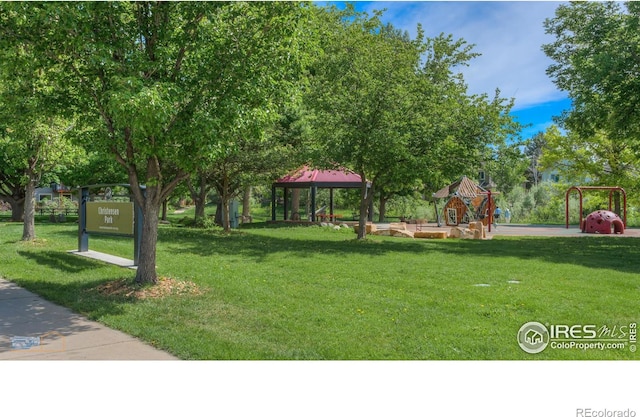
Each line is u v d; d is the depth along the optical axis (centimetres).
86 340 581
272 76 855
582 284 943
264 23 812
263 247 1595
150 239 895
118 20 791
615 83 1656
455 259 1339
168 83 711
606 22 1772
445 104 1791
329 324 644
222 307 734
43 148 1449
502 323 657
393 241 1947
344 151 1698
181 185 2691
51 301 786
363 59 1786
